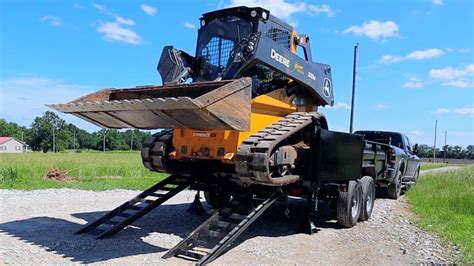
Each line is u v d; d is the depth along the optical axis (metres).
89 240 6.67
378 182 12.13
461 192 12.43
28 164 23.95
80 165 25.38
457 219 9.23
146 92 7.29
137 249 6.27
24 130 144.38
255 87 7.39
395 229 8.41
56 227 7.52
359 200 8.87
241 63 7.04
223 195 9.18
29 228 7.39
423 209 10.70
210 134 7.05
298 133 7.73
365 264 5.91
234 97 5.86
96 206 10.02
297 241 7.20
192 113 5.70
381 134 14.52
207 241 6.41
